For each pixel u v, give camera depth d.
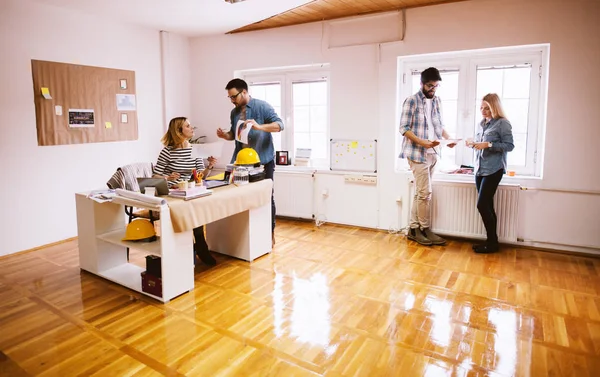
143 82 5.65
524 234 4.49
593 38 3.93
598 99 3.99
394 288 3.52
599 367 2.40
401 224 5.12
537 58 4.36
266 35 5.69
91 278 3.79
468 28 4.44
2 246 4.36
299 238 4.96
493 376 2.33
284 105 5.89
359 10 4.85
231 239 4.27
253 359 2.50
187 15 4.95
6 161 4.32
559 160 4.22
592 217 4.16
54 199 4.76
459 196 4.64
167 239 3.23
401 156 4.68
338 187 5.46
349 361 2.48
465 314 3.05
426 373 2.36
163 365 2.45
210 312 3.11
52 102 4.64
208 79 6.23
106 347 2.65
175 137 3.83
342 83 5.25
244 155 4.03
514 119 4.57
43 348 2.64
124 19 5.14
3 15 4.18
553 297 3.32
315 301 3.28
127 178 3.88
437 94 4.89
